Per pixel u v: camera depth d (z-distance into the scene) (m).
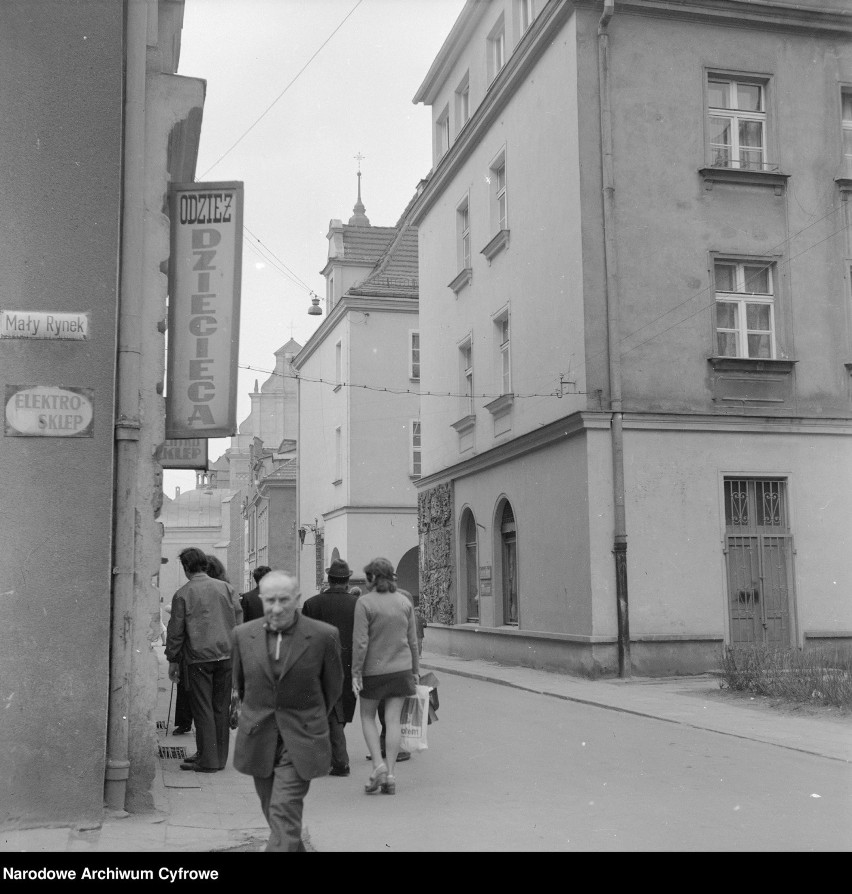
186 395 8.67
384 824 7.25
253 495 58.81
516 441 21.61
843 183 20.28
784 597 19.09
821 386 19.75
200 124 8.46
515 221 22.52
